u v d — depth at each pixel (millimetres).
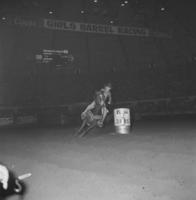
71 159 7336
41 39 30484
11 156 8242
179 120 17031
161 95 25078
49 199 4688
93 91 26328
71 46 30828
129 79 26500
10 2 27312
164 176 5320
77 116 22031
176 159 6539
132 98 25453
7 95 25688
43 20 27453
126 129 11688
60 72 28469
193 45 29000
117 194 4605
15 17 27109
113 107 22797
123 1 30453
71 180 5547
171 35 30703
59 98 26391
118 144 9086
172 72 25812
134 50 31078
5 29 29156
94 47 31281
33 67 28281
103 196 4582
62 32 31484
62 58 28812
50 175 5996
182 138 9562
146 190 4660
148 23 30781
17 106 23953
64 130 14859
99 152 7973
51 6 29594
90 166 6469
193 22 29797
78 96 26484
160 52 30047
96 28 28797
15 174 6219
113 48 31344
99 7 30734
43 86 26875
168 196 4336
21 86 26391
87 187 5066
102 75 27359
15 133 15070
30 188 5250
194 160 6348
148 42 31547
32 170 6512
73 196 4711
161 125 14578
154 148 8047
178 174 5375
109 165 6438
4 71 27016
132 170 5891
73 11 30578
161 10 30562
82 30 28469
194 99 22078
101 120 11047
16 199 4773
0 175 4207
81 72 28328
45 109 23375
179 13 30344
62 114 21969
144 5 30562
